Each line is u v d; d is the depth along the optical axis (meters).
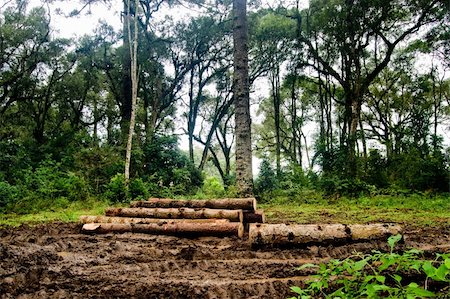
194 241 7.18
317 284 2.67
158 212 8.60
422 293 2.19
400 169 19.97
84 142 20.20
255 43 29.03
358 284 2.79
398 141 24.45
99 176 17.33
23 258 5.03
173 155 20.67
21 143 21.34
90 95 34.50
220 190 18.81
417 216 10.88
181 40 29.14
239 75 14.45
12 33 28.25
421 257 5.21
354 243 6.07
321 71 25.95
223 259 5.62
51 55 30.27
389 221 9.84
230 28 28.69
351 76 26.48
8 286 4.11
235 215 8.22
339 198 16.61
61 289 4.14
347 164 19.83
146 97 30.77
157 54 28.98
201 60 30.70
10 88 30.56
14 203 13.23
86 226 7.99
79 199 14.68
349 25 22.58
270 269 4.88
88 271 4.80
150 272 4.81
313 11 25.27
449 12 20.67
